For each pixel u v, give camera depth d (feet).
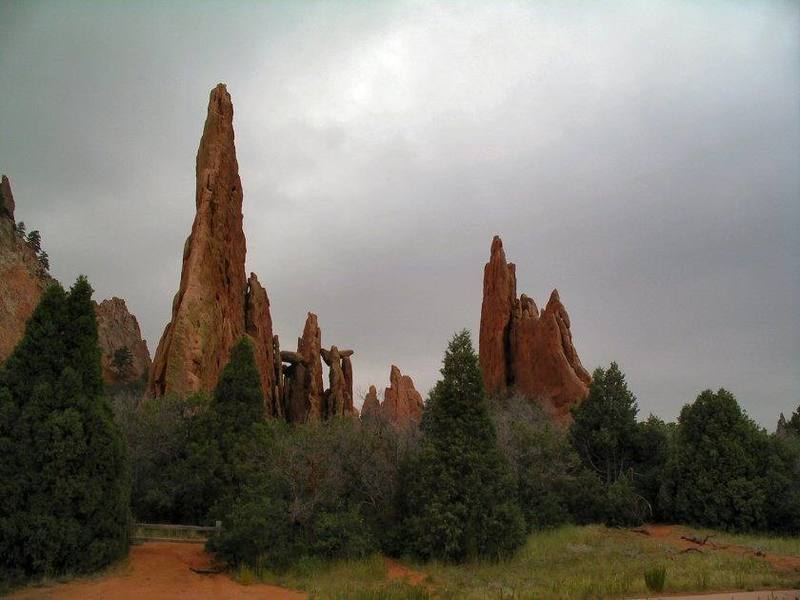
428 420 108.27
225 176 213.87
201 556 72.69
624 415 138.41
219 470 92.02
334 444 87.35
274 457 83.61
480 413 88.07
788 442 122.42
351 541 75.20
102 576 60.34
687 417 123.03
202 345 171.01
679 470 119.24
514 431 117.60
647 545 93.50
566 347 246.88
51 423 61.31
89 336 67.82
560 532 102.17
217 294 192.34
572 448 133.80
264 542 70.90
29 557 58.75
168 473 94.94
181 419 105.81
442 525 77.66
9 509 58.85
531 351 249.34
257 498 75.00
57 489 60.13
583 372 241.14
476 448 85.20
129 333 339.77
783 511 109.81
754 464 115.03
